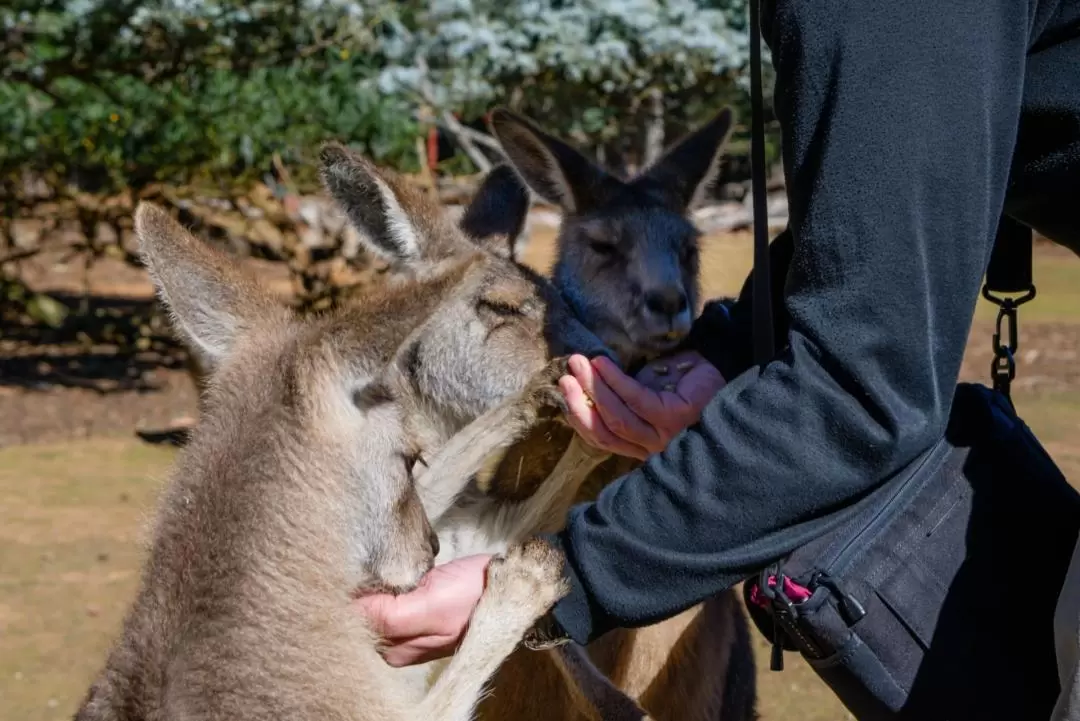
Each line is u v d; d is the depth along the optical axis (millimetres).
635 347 5012
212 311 3070
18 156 11609
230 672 2498
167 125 11133
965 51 2131
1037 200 2369
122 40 11000
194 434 2861
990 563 2469
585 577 2432
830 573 2432
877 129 2133
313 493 2592
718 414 2330
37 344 13117
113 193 12320
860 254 2158
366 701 2549
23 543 7148
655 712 3914
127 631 2641
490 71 10648
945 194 2145
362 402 2684
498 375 4266
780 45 2254
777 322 3035
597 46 10227
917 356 2176
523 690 3797
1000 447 2545
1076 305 16438
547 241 12508
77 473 8602
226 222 12797
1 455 9070
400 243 4586
